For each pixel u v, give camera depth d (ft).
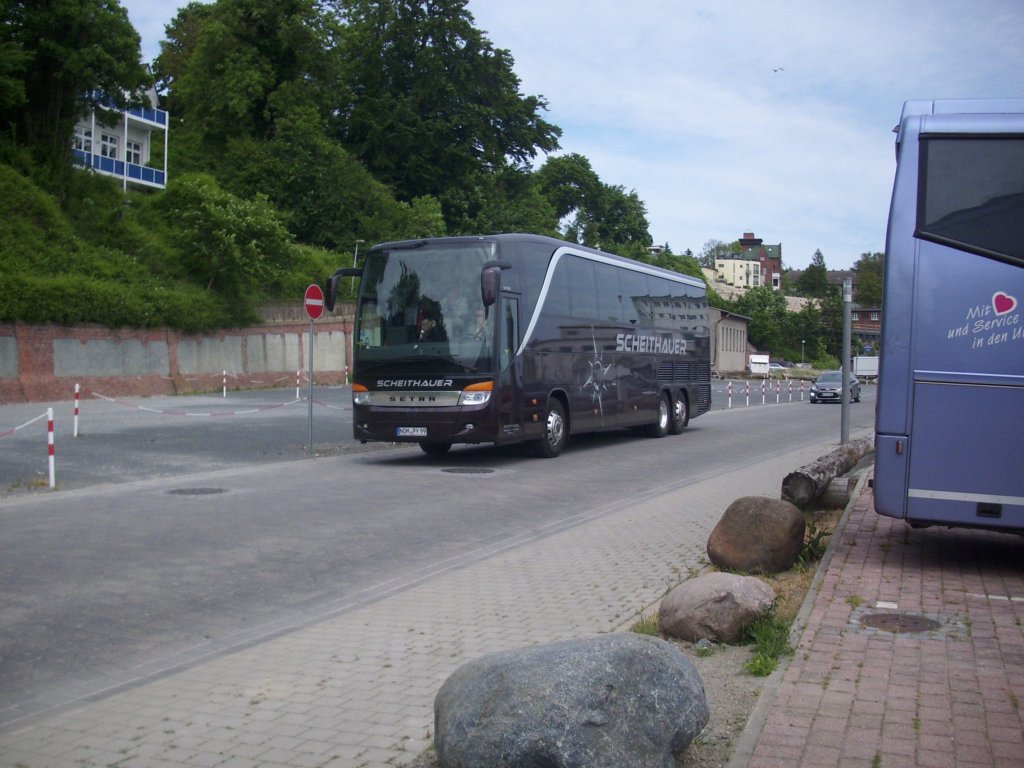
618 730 12.59
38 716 17.43
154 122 197.88
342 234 203.82
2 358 113.80
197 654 21.38
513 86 229.25
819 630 21.20
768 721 15.62
